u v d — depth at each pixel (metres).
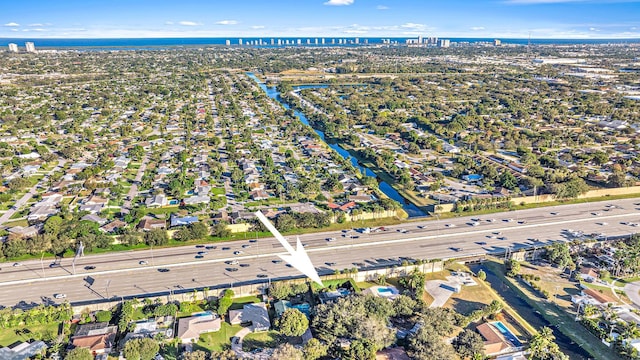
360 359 122.19
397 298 147.00
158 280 166.38
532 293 163.00
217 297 155.88
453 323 140.38
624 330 139.25
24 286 161.12
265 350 128.88
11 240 181.00
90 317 143.75
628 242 192.50
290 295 157.00
